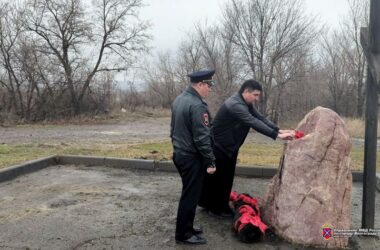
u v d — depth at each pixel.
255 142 14.38
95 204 5.94
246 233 4.48
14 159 8.79
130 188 6.96
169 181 7.55
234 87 21.73
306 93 23.33
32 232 4.75
